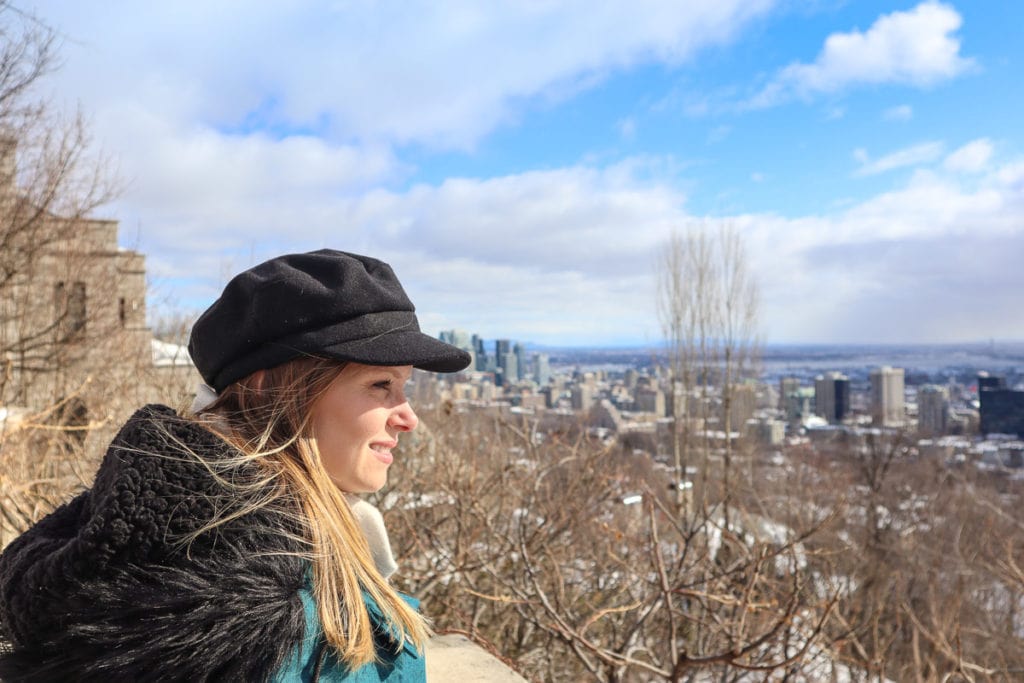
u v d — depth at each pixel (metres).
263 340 1.03
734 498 7.56
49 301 10.90
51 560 0.86
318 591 0.93
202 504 0.88
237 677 0.83
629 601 5.87
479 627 5.69
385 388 1.11
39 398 9.99
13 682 0.84
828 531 10.30
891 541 14.13
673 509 7.00
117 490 0.87
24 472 4.15
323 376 1.03
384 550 1.14
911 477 19.58
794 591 3.94
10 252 9.94
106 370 9.16
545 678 5.22
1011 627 9.79
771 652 4.80
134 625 0.80
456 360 1.14
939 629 6.75
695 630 5.70
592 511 5.92
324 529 0.97
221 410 1.10
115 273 11.73
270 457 1.01
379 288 1.07
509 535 5.70
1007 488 21.02
